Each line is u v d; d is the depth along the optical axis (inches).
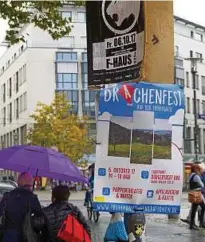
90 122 2810.0
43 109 2378.2
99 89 261.6
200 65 3267.7
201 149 3115.2
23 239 265.4
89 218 789.9
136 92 268.2
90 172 716.0
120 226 313.1
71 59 2947.8
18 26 497.7
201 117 1496.1
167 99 271.4
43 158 286.2
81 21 2982.3
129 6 235.9
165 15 229.9
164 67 230.8
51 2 480.1
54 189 271.4
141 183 269.7
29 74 2942.9
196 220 746.2
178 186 271.9
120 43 241.4
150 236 574.6
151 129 270.2
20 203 271.4
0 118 3850.9
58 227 260.5
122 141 268.2
